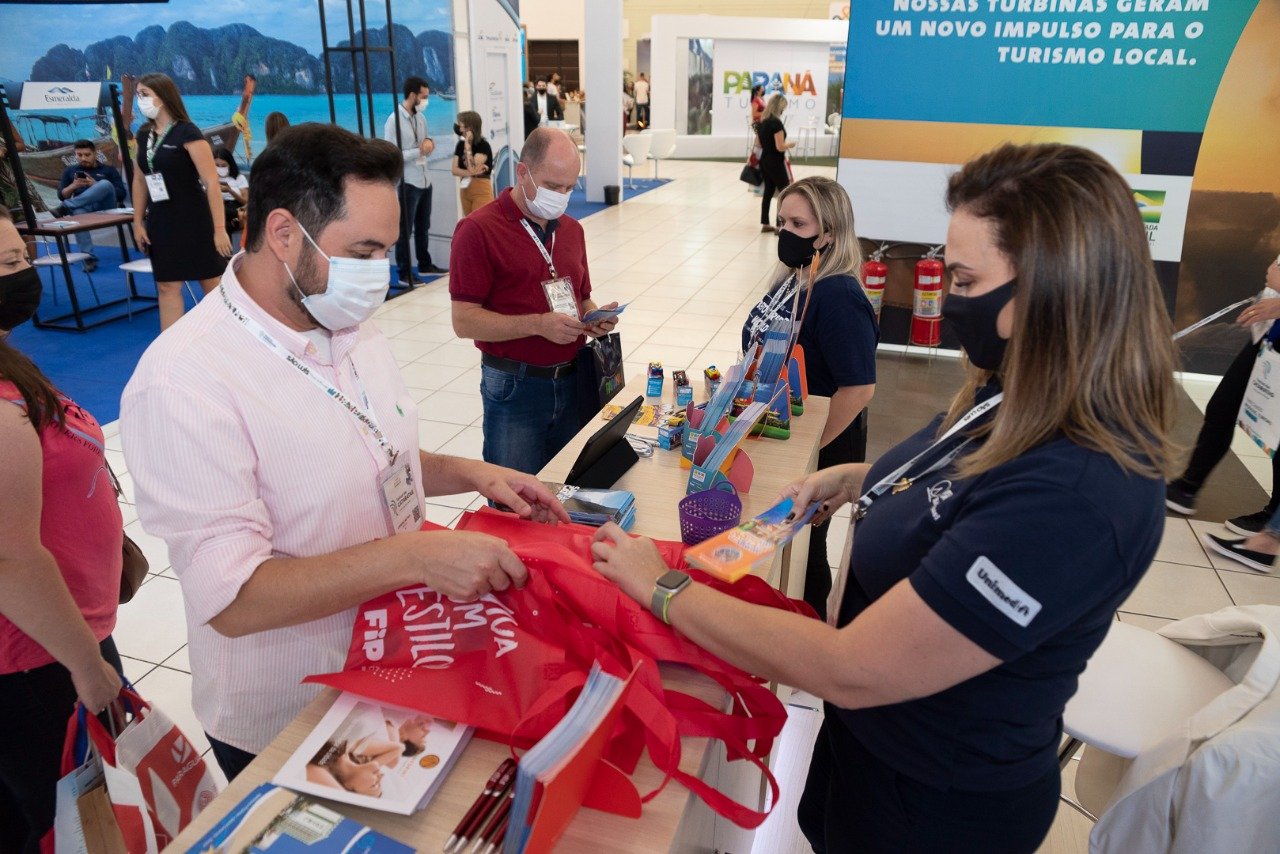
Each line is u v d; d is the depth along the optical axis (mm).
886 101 3906
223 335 1139
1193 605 2896
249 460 1129
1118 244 858
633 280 7508
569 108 19141
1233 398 3289
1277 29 3291
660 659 1164
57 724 1449
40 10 6918
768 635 1009
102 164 7387
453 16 7113
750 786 1818
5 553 1233
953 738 1051
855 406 2295
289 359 1179
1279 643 1452
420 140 6812
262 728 1283
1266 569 3064
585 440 2148
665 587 1101
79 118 7238
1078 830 2059
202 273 5148
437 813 983
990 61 3678
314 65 7082
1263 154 3457
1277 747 1333
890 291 4383
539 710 1018
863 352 2273
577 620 1188
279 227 1103
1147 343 872
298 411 1181
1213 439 3365
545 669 1106
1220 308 3701
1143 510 861
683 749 1100
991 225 922
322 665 1271
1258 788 1351
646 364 5312
